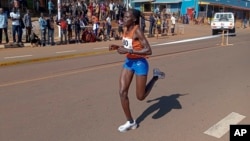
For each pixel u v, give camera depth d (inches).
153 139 190.4
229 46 742.5
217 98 281.1
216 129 208.2
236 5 2571.4
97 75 373.7
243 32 1446.9
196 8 2081.7
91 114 231.3
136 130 203.9
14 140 185.5
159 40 944.9
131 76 195.2
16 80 343.9
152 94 290.8
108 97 276.5
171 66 445.4
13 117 223.0
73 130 201.6
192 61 494.6
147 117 228.7
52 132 197.8
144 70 192.4
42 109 240.8
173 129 206.8
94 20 880.9
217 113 240.1
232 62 487.8
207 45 767.1
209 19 1971.0
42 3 1242.6
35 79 348.8
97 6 1086.4
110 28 917.8
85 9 1038.4
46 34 766.5
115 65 451.5
